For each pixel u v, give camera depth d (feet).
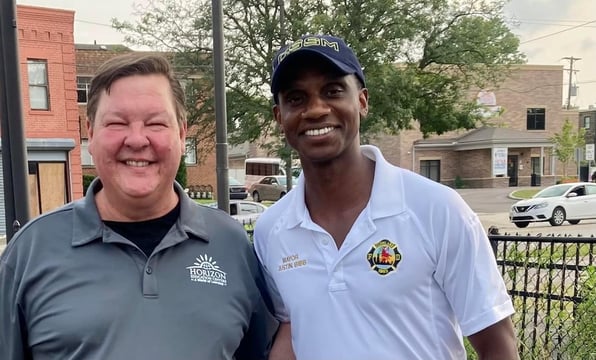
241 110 52.08
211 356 5.86
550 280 13.80
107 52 89.35
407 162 128.36
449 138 133.39
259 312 6.75
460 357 6.06
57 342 5.50
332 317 5.72
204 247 6.29
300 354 6.01
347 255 5.74
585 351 12.84
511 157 131.54
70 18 64.64
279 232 6.35
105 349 5.47
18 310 5.76
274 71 6.17
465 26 54.03
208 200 94.99
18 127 14.87
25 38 61.82
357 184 6.10
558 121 138.51
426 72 57.47
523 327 13.62
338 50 6.06
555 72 137.18
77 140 65.98
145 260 5.90
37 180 62.90
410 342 5.57
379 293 5.58
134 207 6.03
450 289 5.74
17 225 14.98
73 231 5.90
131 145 5.90
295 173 56.24
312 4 50.47
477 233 5.71
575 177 127.44
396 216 5.72
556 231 52.47
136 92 6.03
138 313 5.65
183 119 6.57
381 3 47.96
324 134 5.96
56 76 64.08
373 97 48.88
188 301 5.90
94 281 5.67
